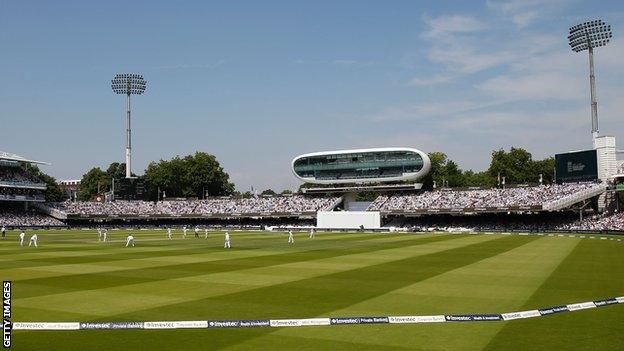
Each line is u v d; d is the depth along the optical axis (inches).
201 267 1254.3
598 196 3494.1
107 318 652.1
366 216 3828.7
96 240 2544.3
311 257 1535.4
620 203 3489.2
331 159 4448.8
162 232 3668.8
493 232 3294.8
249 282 974.4
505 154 5871.1
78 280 1011.9
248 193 7180.1
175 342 530.0
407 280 992.2
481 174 6983.3
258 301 765.3
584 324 601.6
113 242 2369.6
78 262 1387.8
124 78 5039.4
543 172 5816.9
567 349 498.9
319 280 998.4
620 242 2164.1
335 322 609.3
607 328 581.6
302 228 4097.0
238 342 530.0
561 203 3344.0
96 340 537.0
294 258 1503.4
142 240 2559.1
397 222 4212.6
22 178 4756.4
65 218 4756.4
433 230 3649.1
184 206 4948.3
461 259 1437.0
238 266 1275.8
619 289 865.5
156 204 5049.2
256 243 2274.9
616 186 3376.0
